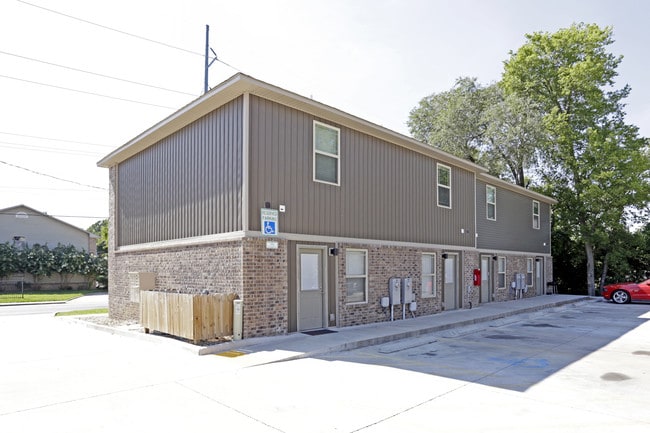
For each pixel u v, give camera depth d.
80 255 38.06
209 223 11.12
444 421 5.20
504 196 22.52
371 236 13.27
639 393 6.39
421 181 15.70
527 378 7.21
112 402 5.77
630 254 28.48
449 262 17.09
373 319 13.05
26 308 21.94
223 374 7.22
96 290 37.75
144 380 6.82
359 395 6.20
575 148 28.67
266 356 8.41
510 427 5.01
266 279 10.20
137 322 13.77
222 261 10.51
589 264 27.86
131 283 14.28
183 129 12.48
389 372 7.52
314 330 11.27
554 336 11.62
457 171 17.94
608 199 26.45
